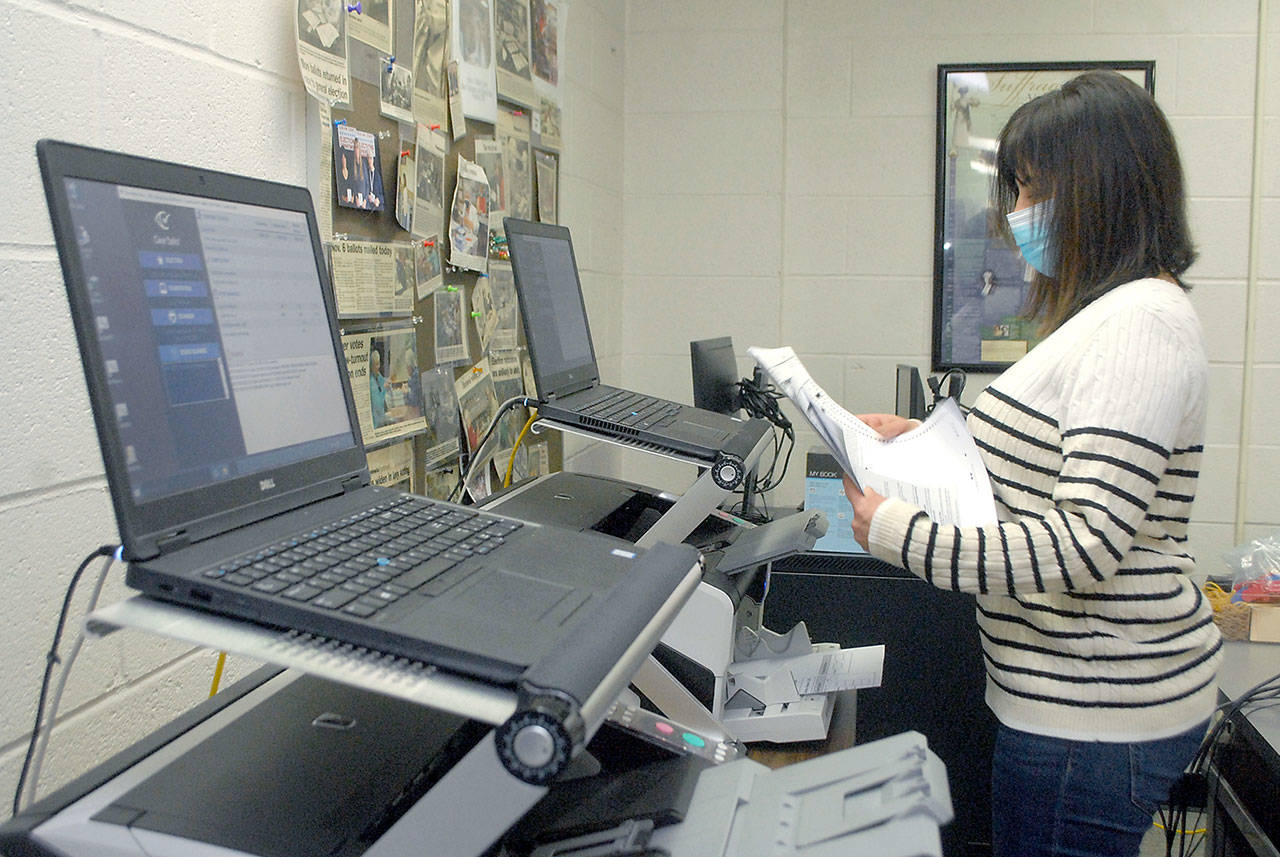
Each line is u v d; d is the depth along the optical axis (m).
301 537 0.62
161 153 0.96
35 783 0.70
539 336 1.22
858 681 1.13
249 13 1.08
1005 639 1.05
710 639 1.03
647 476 2.94
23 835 0.55
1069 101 1.02
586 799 0.69
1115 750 0.99
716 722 0.87
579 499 1.25
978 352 2.80
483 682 0.50
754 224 2.84
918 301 2.82
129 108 0.92
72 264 0.52
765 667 1.17
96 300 0.54
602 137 2.61
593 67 2.49
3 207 0.79
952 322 2.80
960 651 1.73
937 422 1.09
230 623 0.53
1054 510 0.95
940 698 1.74
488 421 1.73
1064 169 1.02
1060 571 0.92
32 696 0.83
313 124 1.18
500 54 1.77
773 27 2.79
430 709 0.70
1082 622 1.00
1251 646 1.58
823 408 1.07
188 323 0.61
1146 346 0.93
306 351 0.73
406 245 1.40
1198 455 1.00
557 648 0.50
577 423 1.19
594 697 0.48
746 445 1.19
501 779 0.49
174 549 0.56
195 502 0.58
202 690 1.05
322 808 0.58
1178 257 1.02
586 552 0.66
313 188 1.18
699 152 2.85
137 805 0.57
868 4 2.76
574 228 2.36
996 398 1.06
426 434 1.47
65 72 0.85
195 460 0.59
